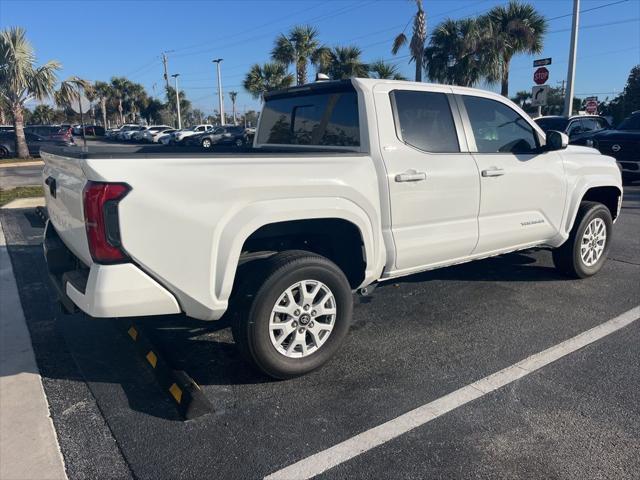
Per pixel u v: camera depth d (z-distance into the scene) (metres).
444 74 24.39
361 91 3.80
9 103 24.62
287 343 3.41
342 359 3.79
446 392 3.34
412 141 3.95
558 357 3.81
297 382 3.46
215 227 3.00
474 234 4.39
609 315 4.61
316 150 4.22
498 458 2.70
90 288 2.79
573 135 13.84
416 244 3.99
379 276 3.89
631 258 6.50
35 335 4.20
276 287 3.20
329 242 3.84
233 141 34.56
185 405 3.01
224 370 3.61
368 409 3.15
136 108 67.31
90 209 2.71
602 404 3.19
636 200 10.66
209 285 3.05
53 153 3.39
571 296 5.11
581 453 2.74
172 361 3.37
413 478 2.56
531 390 3.35
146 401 3.23
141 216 2.78
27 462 2.66
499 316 4.61
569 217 5.26
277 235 3.56
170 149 4.49
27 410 3.12
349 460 2.69
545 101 15.72
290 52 30.41
